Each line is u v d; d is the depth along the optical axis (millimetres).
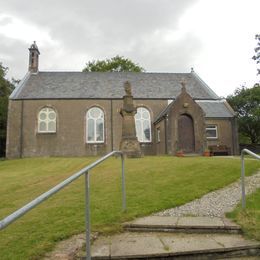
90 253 4891
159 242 5613
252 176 11531
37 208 7965
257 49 30250
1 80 41125
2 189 11656
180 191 9234
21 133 28703
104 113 29750
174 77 34625
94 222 6535
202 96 31984
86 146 29109
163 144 26953
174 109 26109
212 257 5215
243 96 46812
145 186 10086
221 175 11492
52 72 33625
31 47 33375
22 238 5754
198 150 25562
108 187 10180
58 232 5961
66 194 9508
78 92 30406
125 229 6320
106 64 47438
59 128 29047
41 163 21547
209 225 6184
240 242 5527
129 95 20734
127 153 19547
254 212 7070
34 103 29250
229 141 30344
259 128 46406
